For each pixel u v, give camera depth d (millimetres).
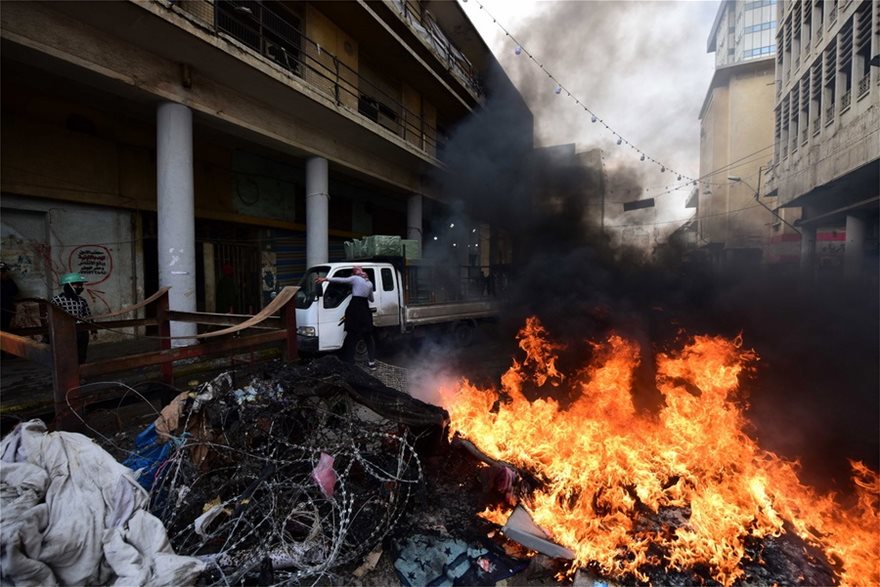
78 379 2850
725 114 33219
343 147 11453
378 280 7914
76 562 1884
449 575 2271
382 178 13281
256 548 2285
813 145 15453
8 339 3246
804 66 16750
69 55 5875
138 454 2779
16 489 2023
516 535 2467
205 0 7473
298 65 10398
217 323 4422
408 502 2754
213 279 9852
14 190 6676
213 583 2088
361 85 12891
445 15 17188
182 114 7316
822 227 19094
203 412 2914
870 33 11609
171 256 7188
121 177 8086
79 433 2707
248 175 10562
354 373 3463
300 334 6805
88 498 2139
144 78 6746
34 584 1741
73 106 7375
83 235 7625
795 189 17453
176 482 2547
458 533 2619
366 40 12508
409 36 13359
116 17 6031
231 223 10305
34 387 5066
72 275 4930
